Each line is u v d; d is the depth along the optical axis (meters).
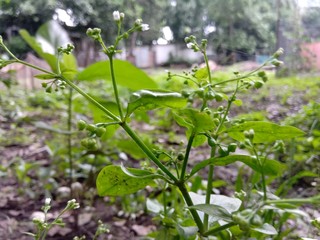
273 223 0.22
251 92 0.95
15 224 0.36
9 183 0.49
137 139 0.16
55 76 0.16
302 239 0.18
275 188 0.33
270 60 0.16
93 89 1.17
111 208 0.40
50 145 0.50
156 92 0.15
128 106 0.15
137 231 0.35
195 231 0.17
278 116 0.73
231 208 0.18
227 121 0.18
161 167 0.16
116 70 0.26
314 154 0.37
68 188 0.43
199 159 0.52
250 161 0.16
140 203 0.39
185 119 0.16
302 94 0.92
